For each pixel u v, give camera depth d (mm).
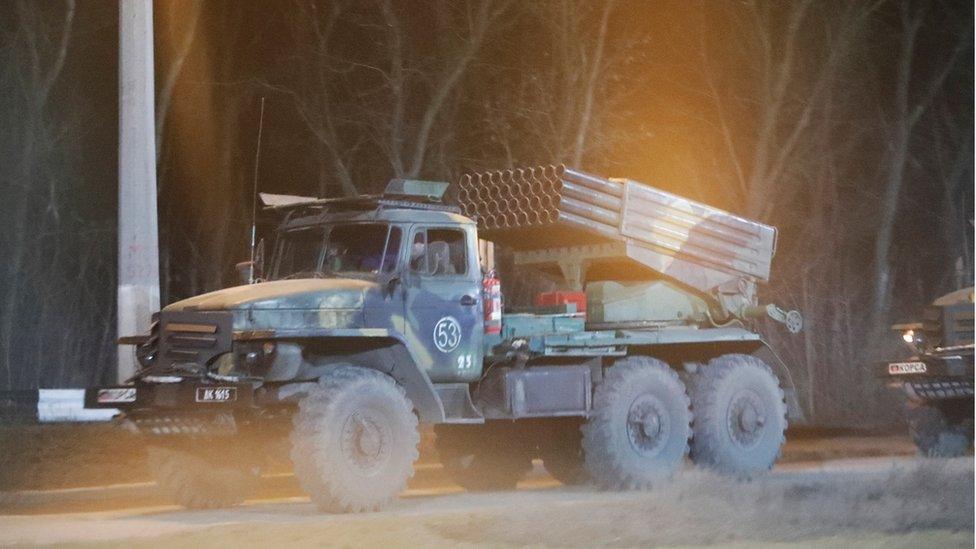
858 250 29438
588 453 13391
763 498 11422
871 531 9578
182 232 28031
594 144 24594
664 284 14617
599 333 13617
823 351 26516
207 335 11523
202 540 9633
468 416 12914
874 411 24719
